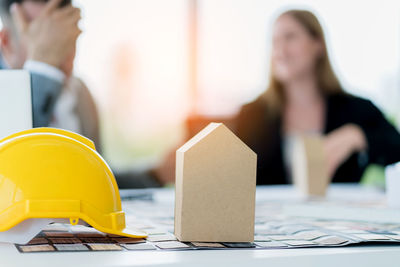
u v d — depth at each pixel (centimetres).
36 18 227
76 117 240
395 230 71
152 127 268
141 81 265
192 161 57
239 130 278
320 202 106
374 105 285
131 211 94
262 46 284
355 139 279
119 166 261
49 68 228
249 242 59
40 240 56
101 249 52
